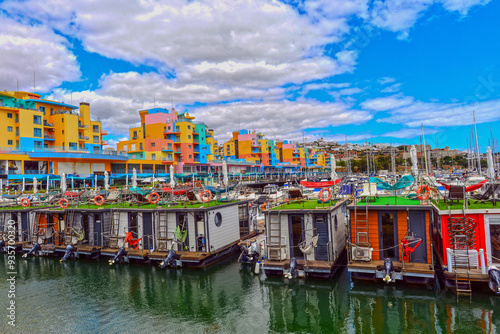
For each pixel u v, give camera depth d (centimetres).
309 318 1558
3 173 5753
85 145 8200
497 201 1812
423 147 5825
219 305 1728
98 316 1638
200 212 2250
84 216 2664
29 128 6956
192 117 10719
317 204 2109
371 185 2895
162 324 1545
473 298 1563
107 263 2428
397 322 1473
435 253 2023
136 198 2909
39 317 1638
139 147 9125
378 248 1773
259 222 3506
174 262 2217
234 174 11088
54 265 2458
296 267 1842
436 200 2053
